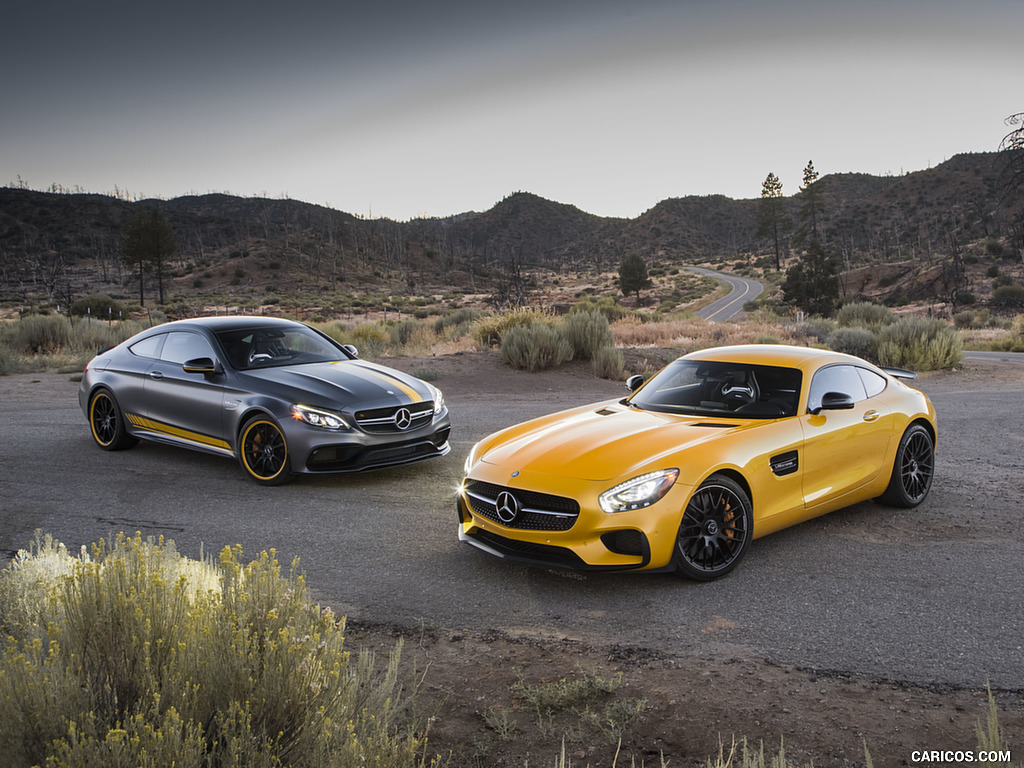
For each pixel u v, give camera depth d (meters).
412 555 5.14
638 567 4.36
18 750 2.01
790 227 178.38
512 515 4.59
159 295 113.50
